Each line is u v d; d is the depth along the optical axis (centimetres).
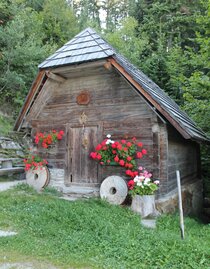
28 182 870
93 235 464
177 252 403
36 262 373
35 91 848
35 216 556
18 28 1512
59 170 858
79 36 833
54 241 442
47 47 1709
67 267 361
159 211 681
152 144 723
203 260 382
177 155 869
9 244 425
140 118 746
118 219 577
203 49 1062
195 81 1038
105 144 755
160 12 2414
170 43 2308
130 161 721
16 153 1241
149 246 424
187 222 684
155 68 1788
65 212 568
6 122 1430
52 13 2156
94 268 360
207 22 1053
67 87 866
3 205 630
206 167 1293
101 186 736
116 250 411
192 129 834
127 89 775
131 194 667
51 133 872
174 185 809
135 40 2303
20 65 1520
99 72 810
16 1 1809
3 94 1513
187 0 2372
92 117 818
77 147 838
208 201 1233
